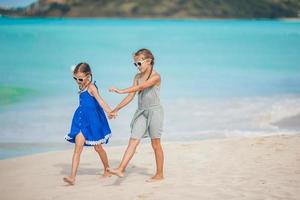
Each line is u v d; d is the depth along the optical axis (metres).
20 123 13.83
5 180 7.59
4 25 144.75
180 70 30.05
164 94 19.30
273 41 64.00
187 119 14.35
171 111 15.59
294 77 26.02
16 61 37.06
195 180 7.24
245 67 32.25
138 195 6.50
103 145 11.17
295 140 10.21
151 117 7.01
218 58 39.59
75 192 6.76
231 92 20.02
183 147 9.89
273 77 26.08
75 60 37.78
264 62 35.94
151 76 6.98
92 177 7.71
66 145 11.45
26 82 23.94
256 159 8.56
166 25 153.62
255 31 100.44
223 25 157.12
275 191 6.59
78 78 7.16
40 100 18.00
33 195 6.68
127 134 12.39
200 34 85.38
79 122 7.12
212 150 9.48
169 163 8.51
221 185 6.92
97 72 28.94
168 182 7.16
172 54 43.78
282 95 19.14
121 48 51.78
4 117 14.70
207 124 13.70
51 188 7.03
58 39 67.62
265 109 15.98
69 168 8.48
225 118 14.52
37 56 41.81
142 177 7.57
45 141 11.82
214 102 17.38
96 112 7.20
